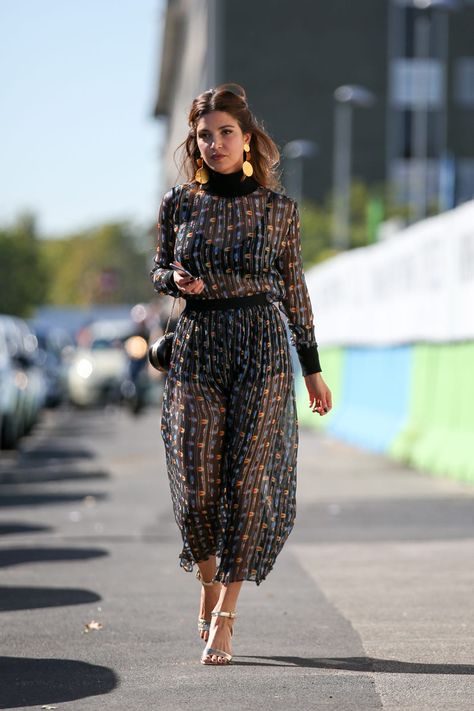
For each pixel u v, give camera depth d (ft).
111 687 35.32
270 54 467.11
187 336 38.17
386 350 117.39
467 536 63.98
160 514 75.61
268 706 32.99
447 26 480.23
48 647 40.60
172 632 42.75
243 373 37.83
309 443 133.18
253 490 37.81
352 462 106.83
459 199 142.10
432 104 479.41
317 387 39.63
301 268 38.88
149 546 62.75
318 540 63.52
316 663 37.91
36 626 43.86
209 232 37.88
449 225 92.12
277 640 41.19
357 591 49.88
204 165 38.58
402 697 33.88
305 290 39.01
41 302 567.59
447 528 66.64
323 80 471.21
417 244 101.76
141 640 41.52
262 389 37.78
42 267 570.46
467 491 83.25
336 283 147.23
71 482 97.30
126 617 45.34
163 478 99.04
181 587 51.47
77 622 44.52
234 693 34.40
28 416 153.17
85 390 230.07
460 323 89.51
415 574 53.52
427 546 61.11
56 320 391.86
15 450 133.49
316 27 470.80
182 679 36.06
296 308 38.96
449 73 480.23
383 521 69.77
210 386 38.04
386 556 58.29
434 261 96.43
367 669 37.09
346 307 139.54
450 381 94.17
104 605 47.65
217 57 463.83
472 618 44.50
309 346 39.34
